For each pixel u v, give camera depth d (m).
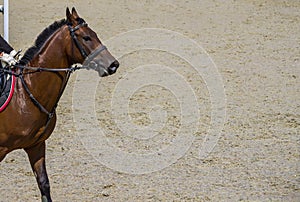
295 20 25.86
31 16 25.33
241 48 21.19
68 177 10.57
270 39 22.58
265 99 15.60
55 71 8.29
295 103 15.30
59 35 8.30
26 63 8.38
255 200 9.70
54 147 12.02
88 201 9.59
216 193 9.99
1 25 23.08
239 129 13.28
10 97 8.16
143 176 10.72
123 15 25.88
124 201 9.63
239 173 10.87
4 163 11.12
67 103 14.93
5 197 9.73
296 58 20.05
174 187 10.24
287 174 10.81
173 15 26.11
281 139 12.67
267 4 29.06
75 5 27.78
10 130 8.20
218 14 26.58
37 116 8.28
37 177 8.59
